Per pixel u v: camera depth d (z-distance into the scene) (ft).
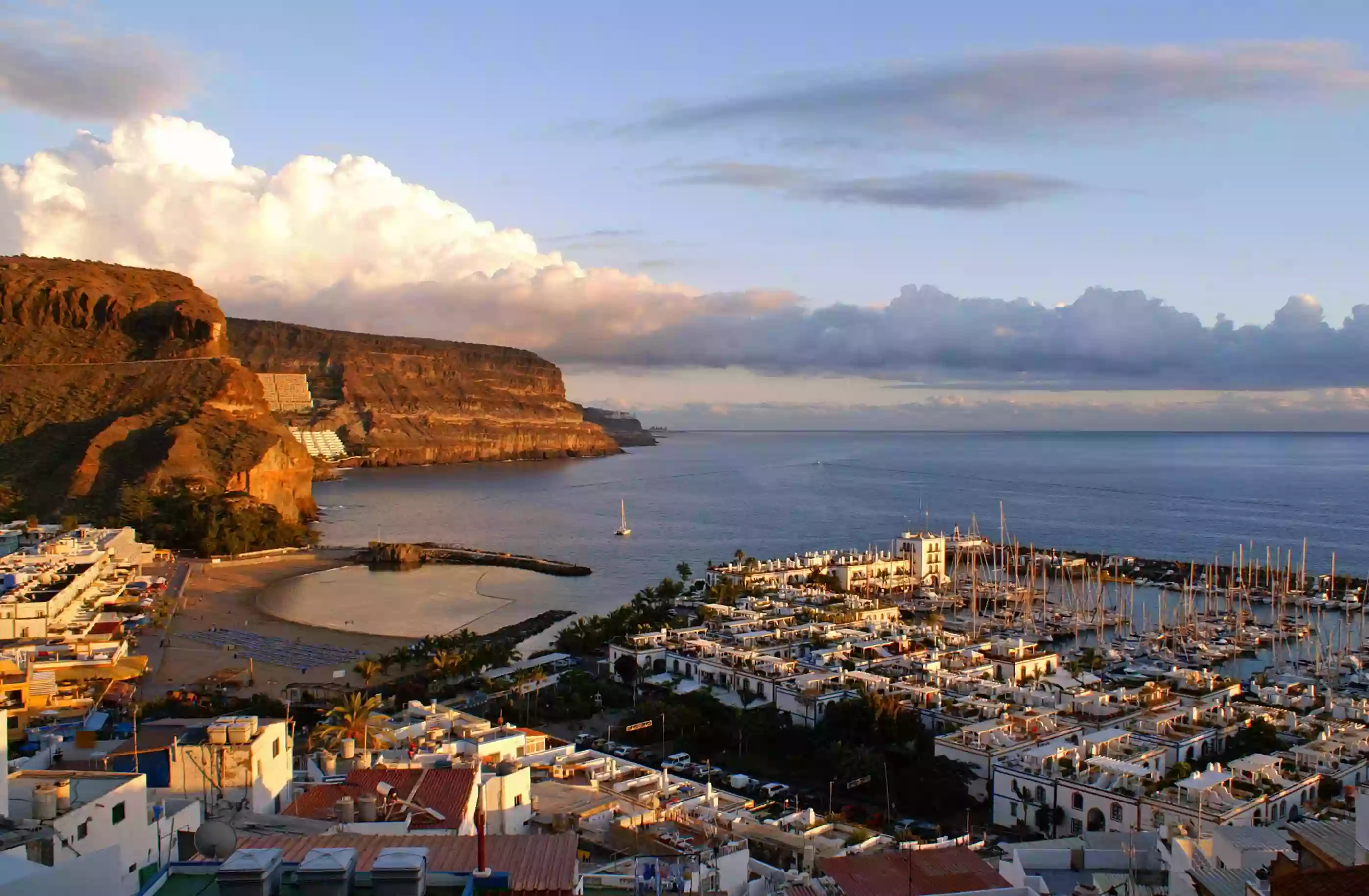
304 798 211.82
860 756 446.60
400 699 581.12
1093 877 253.44
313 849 117.08
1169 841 258.37
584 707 554.87
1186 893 218.18
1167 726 477.36
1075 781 392.68
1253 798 374.43
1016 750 443.32
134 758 210.38
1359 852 148.15
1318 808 382.63
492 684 600.80
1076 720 496.64
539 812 280.31
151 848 171.32
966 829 399.03
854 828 314.35
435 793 214.07
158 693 603.67
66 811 158.20
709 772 447.83
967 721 491.31
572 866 129.90
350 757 286.25
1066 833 388.78
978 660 642.22
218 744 207.00
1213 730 477.36
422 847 120.47
